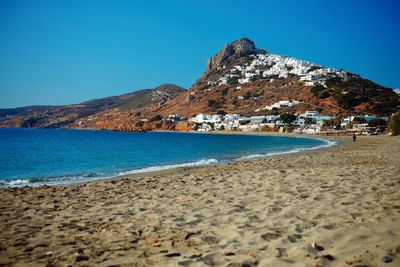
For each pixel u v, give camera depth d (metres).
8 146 55.03
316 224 6.49
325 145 55.22
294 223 6.70
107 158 33.97
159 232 6.88
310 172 15.02
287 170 16.31
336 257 4.65
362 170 14.80
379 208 7.25
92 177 19.64
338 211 7.34
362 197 8.71
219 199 10.05
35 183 17.61
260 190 11.12
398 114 89.75
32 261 5.45
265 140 84.81
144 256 5.48
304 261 4.60
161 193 11.92
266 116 164.25
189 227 7.15
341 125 131.00
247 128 163.50
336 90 178.75
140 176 19.06
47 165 27.55
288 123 150.75
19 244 6.37
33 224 7.95
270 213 7.77
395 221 6.07
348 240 5.27
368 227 5.84
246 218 7.46
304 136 113.31
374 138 77.25
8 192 13.00
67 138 94.88
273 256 4.91
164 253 5.58
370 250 4.71
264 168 19.86
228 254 5.16
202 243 5.99
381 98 171.75
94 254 5.67
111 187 14.01
